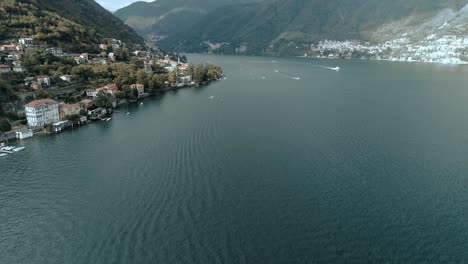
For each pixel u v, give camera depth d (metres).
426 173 97.56
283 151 116.50
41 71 198.75
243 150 118.38
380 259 65.00
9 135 136.88
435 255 65.50
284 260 65.81
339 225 75.06
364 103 193.25
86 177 100.19
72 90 194.88
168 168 104.81
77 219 79.44
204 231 74.31
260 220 77.62
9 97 160.88
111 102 189.75
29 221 79.25
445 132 134.50
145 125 155.50
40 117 149.50
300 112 172.88
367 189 89.31
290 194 87.81
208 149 120.12
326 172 99.44
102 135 141.88
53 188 94.12
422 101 196.00
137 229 75.38
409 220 75.88
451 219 75.75
